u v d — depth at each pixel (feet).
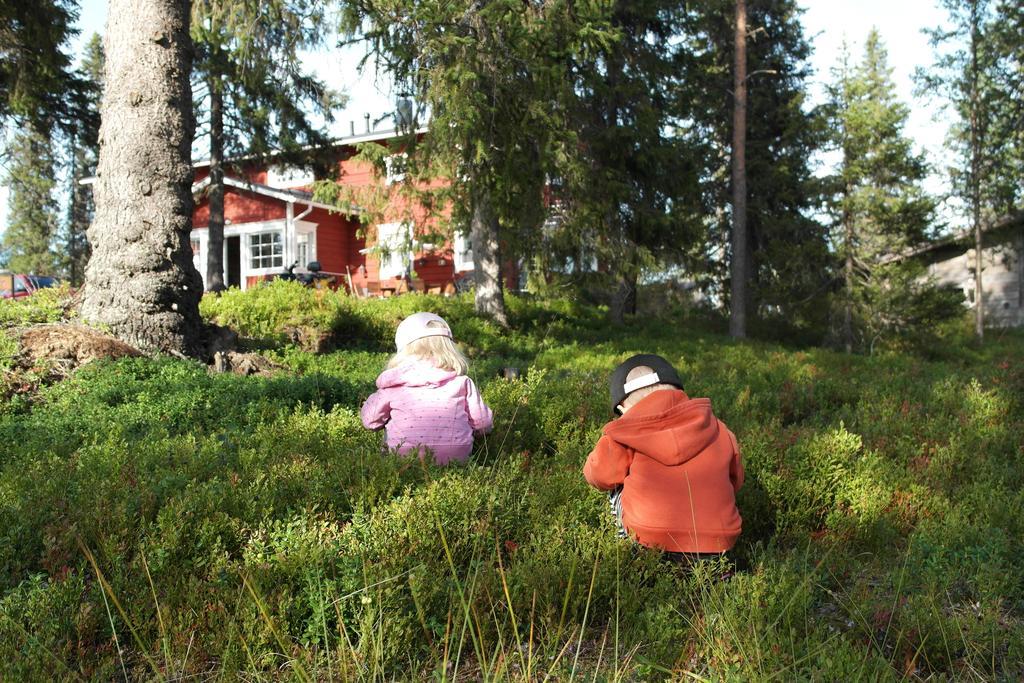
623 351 53.01
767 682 8.14
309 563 10.35
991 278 124.98
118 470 14.30
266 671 9.19
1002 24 92.27
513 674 9.13
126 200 30.73
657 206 71.72
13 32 59.41
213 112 83.46
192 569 10.68
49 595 9.66
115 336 29.99
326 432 17.81
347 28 48.01
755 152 97.09
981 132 96.22
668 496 11.96
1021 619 11.08
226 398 22.07
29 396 23.72
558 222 59.77
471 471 13.60
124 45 31.32
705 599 10.27
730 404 26.73
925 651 9.84
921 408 26.71
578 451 17.93
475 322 56.03
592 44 52.01
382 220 61.77
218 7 64.13
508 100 49.32
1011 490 16.83
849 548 14.23
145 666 9.40
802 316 81.76
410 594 9.89
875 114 74.23
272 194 94.32
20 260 178.40
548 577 10.48
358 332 47.37
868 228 76.54
